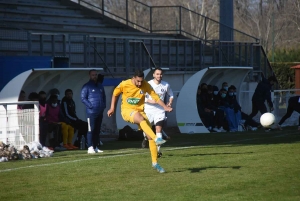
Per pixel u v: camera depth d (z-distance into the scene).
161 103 26.16
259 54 66.19
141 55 55.66
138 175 24.52
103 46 53.00
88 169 26.39
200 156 30.38
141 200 19.69
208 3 139.88
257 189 21.19
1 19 55.94
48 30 57.09
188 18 70.62
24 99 36.38
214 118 49.78
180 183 22.55
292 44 140.75
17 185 22.84
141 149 35.31
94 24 65.44
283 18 141.25
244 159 28.88
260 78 66.31
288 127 53.62
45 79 40.59
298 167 26.09
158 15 70.19
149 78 48.47
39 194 21.08
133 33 65.81
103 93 34.44
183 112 48.72
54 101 37.69
